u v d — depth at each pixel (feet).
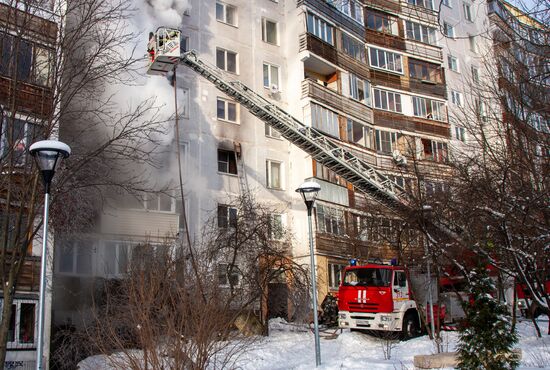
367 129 109.40
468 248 44.24
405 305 65.92
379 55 117.80
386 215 76.43
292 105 100.32
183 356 32.55
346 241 93.81
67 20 43.70
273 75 101.04
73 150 48.01
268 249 70.90
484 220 45.75
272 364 51.60
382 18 121.39
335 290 92.17
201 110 88.69
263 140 95.40
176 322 34.32
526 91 38.04
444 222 59.11
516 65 38.34
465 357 32.27
